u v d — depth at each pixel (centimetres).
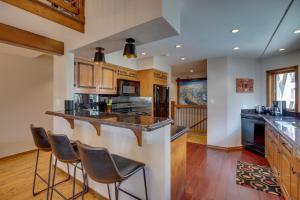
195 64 514
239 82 423
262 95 434
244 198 212
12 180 249
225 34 268
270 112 393
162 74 479
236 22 226
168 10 156
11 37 207
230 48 344
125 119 173
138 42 208
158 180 160
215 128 428
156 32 177
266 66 423
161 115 466
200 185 242
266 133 330
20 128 364
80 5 217
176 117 672
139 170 157
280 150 230
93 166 128
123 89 398
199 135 573
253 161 333
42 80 402
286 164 203
